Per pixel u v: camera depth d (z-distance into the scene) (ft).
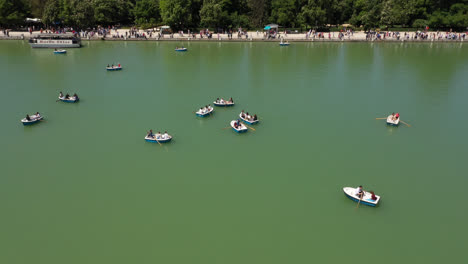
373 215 107.76
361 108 188.96
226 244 97.76
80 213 108.88
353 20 470.80
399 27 456.45
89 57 309.01
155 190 119.65
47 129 162.61
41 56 310.65
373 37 394.73
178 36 412.77
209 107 178.50
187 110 184.96
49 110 183.83
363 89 221.05
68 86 224.33
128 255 94.27
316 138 155.02
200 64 287.28
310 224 104.58
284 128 164.55
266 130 162.50
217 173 129.08
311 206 111.86
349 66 279.49
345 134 158.92
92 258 93.30
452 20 404.57
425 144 149.48
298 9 440.04
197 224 104.68
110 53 328.49
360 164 134.62
